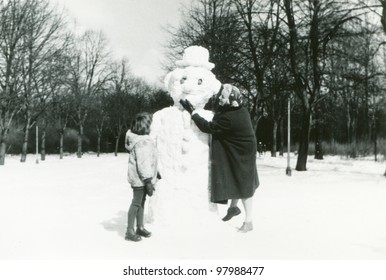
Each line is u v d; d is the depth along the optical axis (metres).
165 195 7.10
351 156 36.41
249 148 6.93
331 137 43.97
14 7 25.28
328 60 21.44
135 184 6.38
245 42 22.36
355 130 38.78
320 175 18.22
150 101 61.72
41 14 26.89
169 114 7.36
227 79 23.92
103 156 44.41
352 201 10.38
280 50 21.72
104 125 51.12
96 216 8.30
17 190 12.52
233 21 22.19
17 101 25.98
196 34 28.22
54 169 21.88
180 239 6.43
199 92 7.34
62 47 28.39
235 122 6.87
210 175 7.21
